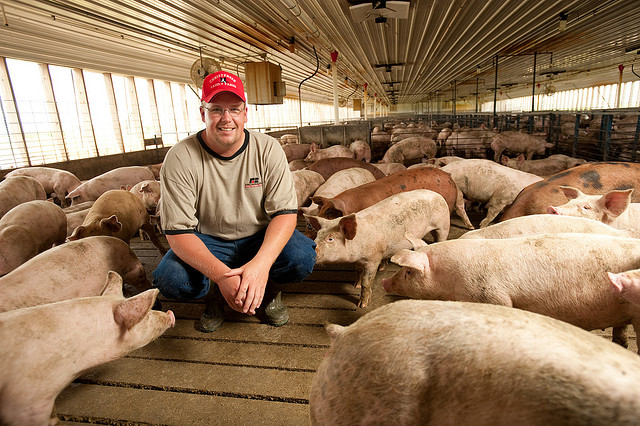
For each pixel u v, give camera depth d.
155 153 10.16
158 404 1.75
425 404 0.84
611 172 3.35
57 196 6.54
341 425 0.96
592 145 8.45
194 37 8.37
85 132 9.73
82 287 2.26
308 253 2.27
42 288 2.07
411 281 2.02
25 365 1.34
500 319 0.91
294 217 2.13
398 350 0.91
